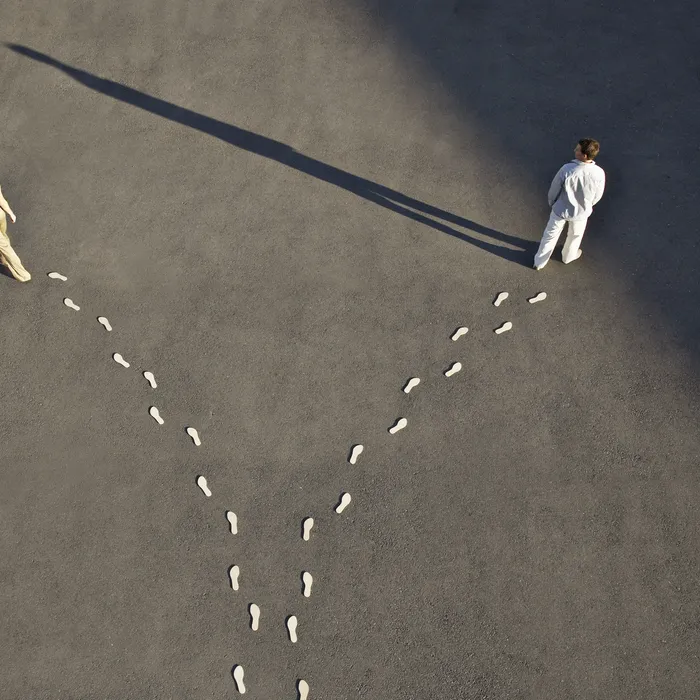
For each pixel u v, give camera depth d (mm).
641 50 11250
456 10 11836
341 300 9391
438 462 8320
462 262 9609
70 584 7809
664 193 10008
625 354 8906
